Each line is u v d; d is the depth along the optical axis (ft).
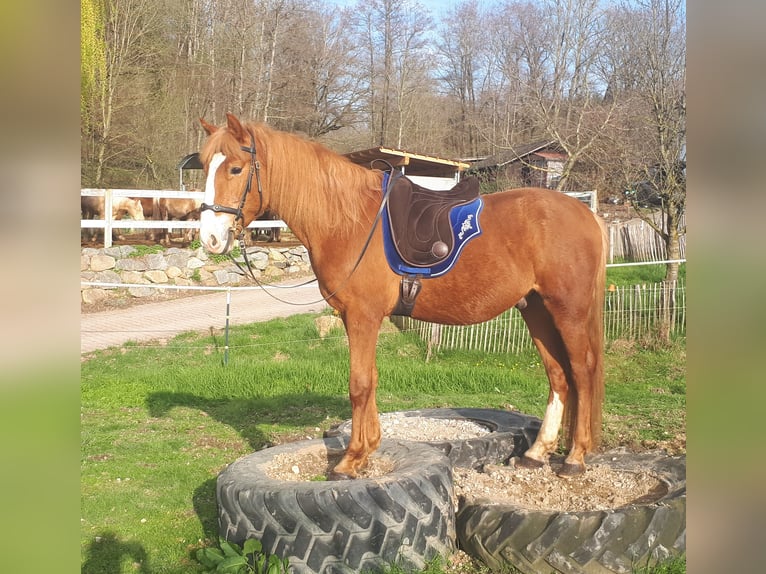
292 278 50.72
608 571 8.87
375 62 104.47
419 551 9.44
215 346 31.63
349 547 9.06
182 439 17.76
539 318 13.01
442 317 11.91
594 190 47.85
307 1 92.84
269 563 9.10
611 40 47.55
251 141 10.85
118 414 20.65
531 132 80.12
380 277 11.12
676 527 9.18
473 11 115.03
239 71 81.92
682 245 48.44
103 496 13.34
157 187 67.82
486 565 9.69
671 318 30.35
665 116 35.24
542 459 12.82
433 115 107.55
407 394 23.27
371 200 11.31
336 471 10.73
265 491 9.43
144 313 39.60
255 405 21.40
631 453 12.98
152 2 70.64
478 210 11.62
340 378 24.48
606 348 29.07
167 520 12.18
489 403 21.48
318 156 11.27
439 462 10.50
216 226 10.65
